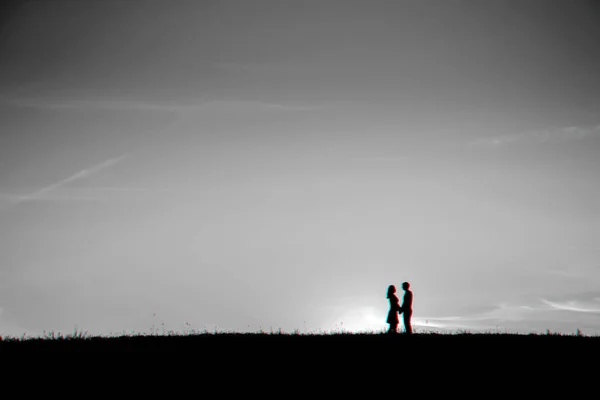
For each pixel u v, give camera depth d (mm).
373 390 16062
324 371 17781
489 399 15359
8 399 14656
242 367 18000
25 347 20078
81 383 16031
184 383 16297
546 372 17750
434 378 17188
